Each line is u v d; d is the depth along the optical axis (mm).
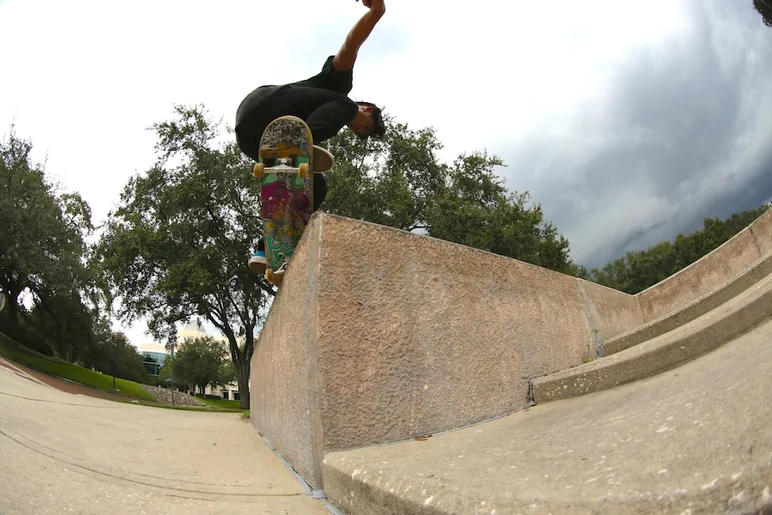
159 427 3795
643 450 1123
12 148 24812
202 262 19094
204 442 3092
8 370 7242
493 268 2746
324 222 2023
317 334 1880
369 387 1938
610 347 3604
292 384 2330
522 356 2719
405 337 2123
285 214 2537
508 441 1691
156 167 20344
